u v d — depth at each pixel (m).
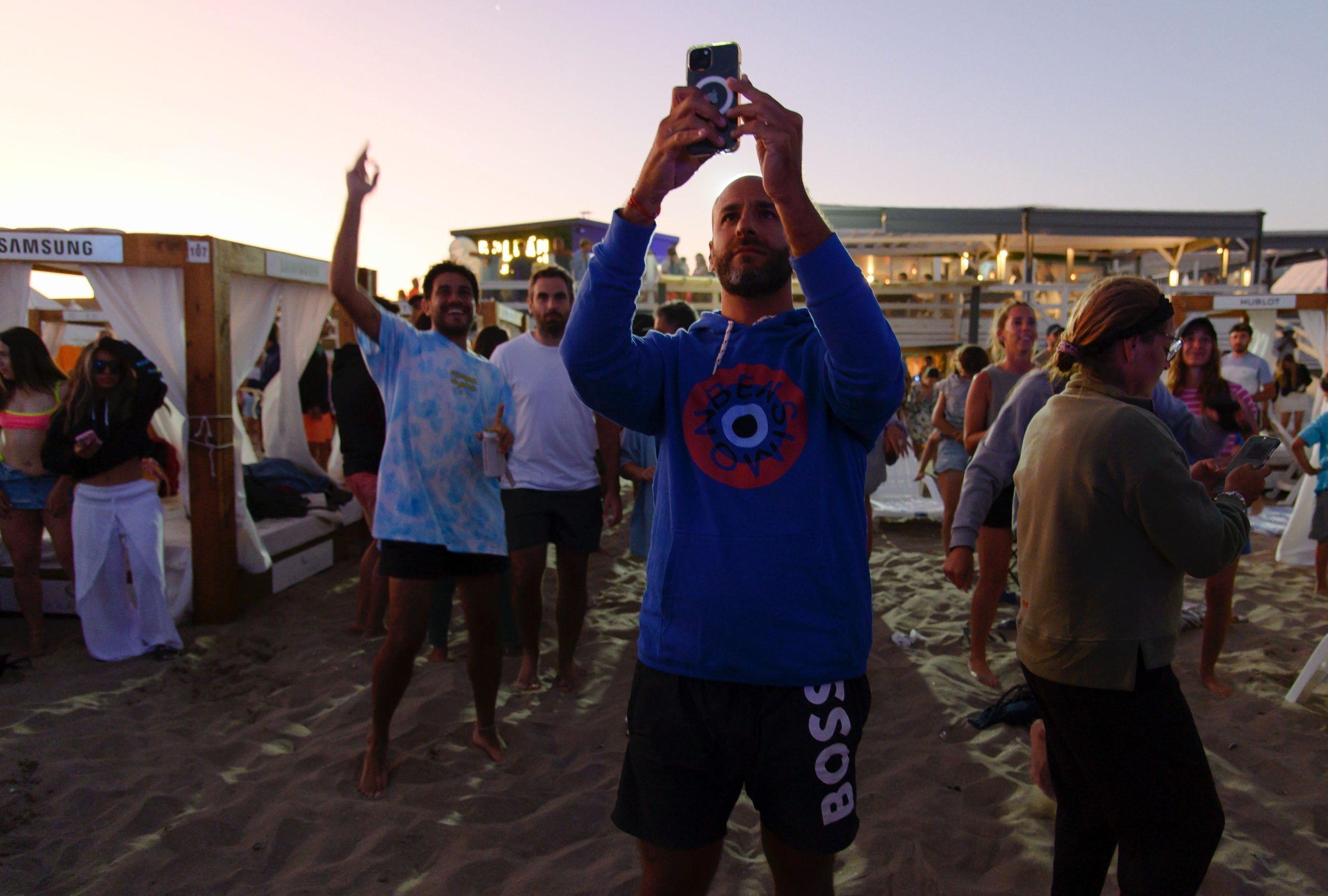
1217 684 3.91
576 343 1.57
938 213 16.39
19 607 5.25
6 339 4.60
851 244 17.86
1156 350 1.89
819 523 1.52
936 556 6.94
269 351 7.91
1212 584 3.86
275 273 5.81
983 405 4.32
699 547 1.54
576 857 2.64
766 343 1.65
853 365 1.44
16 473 4.59
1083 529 1.83
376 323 3.10
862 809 2.93
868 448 1.66
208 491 5.14
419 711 3.72
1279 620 5.03
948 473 5.57
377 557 4.96
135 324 5.11
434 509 3.05
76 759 3.33
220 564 5.19
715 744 1.55
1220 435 3.87
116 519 4.56
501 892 2.48
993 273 19.17
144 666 4.46
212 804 2.98
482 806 2.97
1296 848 2.65
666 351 1.72
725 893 2.47
